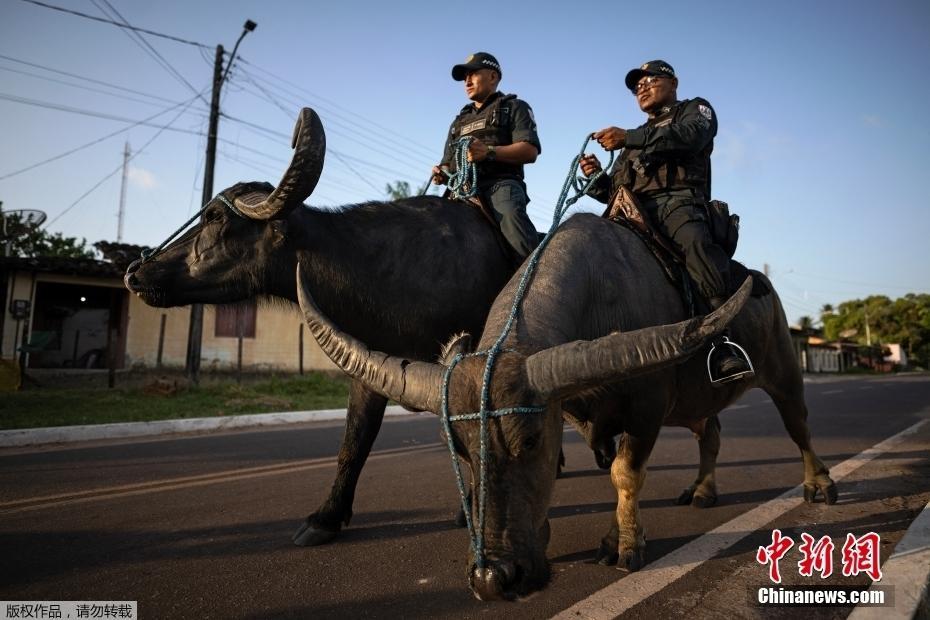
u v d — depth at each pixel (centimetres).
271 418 1031
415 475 580
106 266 1539
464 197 446
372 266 387
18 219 1817
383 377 228
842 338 7406
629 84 466
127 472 592
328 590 308
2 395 1104
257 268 380
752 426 969
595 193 468
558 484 544
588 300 309
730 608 279
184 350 1727
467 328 408
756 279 418
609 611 277
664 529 407
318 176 348
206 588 311
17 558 353
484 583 189
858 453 683
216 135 1473
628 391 318
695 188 406
